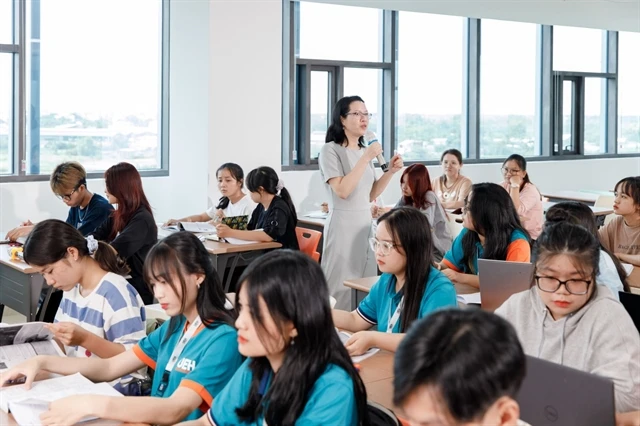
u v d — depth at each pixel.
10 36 6.32
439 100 8.81
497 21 9.17
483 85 9.14
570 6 7.02
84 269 2.58
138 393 2.36
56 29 6.50
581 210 3.05
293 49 7.59
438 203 4.86
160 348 2.29
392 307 2.68
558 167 9.85
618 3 6.97
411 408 1.00
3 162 6.39
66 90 6.59
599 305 2.05
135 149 6.97
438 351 0.99
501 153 9.41
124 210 4.04
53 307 4.28
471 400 0.96
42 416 1.91
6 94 6.35
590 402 1.57
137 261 4.02
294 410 1.59
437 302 2.48
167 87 6.89
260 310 1.57
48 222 2.52
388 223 2.54
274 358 1.68
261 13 6.59
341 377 1.61
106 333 2.56
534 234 5.87
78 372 2.28
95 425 1.94
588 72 10.06
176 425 1.86
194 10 6.50
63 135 6.62
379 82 8.34
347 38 8.05
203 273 2.13
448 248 4.85
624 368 1.97
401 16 8.40
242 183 5.73
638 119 10.70
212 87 6.41
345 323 2.84
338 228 4.60
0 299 4.48
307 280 1.58
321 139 7.98
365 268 4.67
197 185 6.59
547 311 2.15
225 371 2.06
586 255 2.01
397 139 8.52
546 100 9.68
